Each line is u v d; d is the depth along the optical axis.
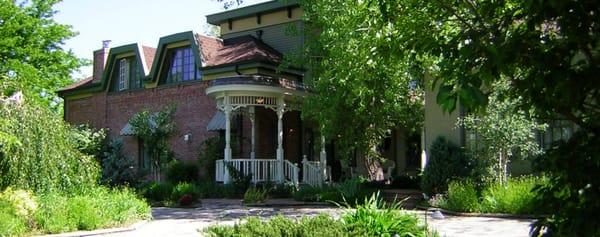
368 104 18.53
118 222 12.09
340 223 7.12
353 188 17.47
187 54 25.47
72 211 11.23
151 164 23.97
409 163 24.45
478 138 15.45
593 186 2.63
